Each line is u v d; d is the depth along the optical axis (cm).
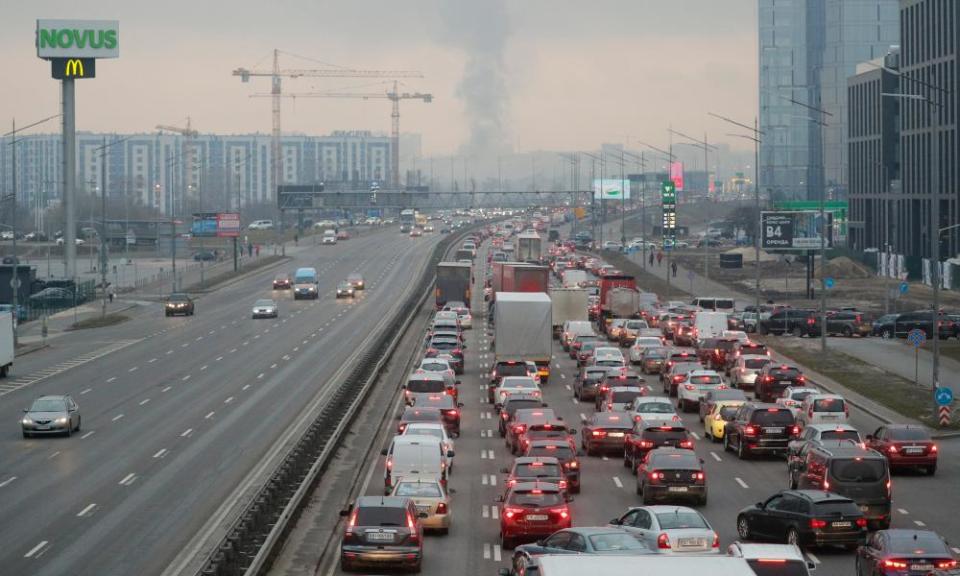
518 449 9112
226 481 8106
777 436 9075
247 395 12350
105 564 5969
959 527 6775
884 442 8450
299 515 7075
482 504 7481
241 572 5469
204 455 9106
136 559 6062
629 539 4884
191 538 6512
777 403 11038
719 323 16925
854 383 13350
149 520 6962
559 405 12138
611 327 18325
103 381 13650
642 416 8819
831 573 5594
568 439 8025
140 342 17812
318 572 5753
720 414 10019
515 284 18262
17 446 9650
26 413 10062
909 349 16488
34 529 6781
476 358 16350
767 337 18388
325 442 9294
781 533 6075
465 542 6425
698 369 12419
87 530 6738
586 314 18575
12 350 14400
